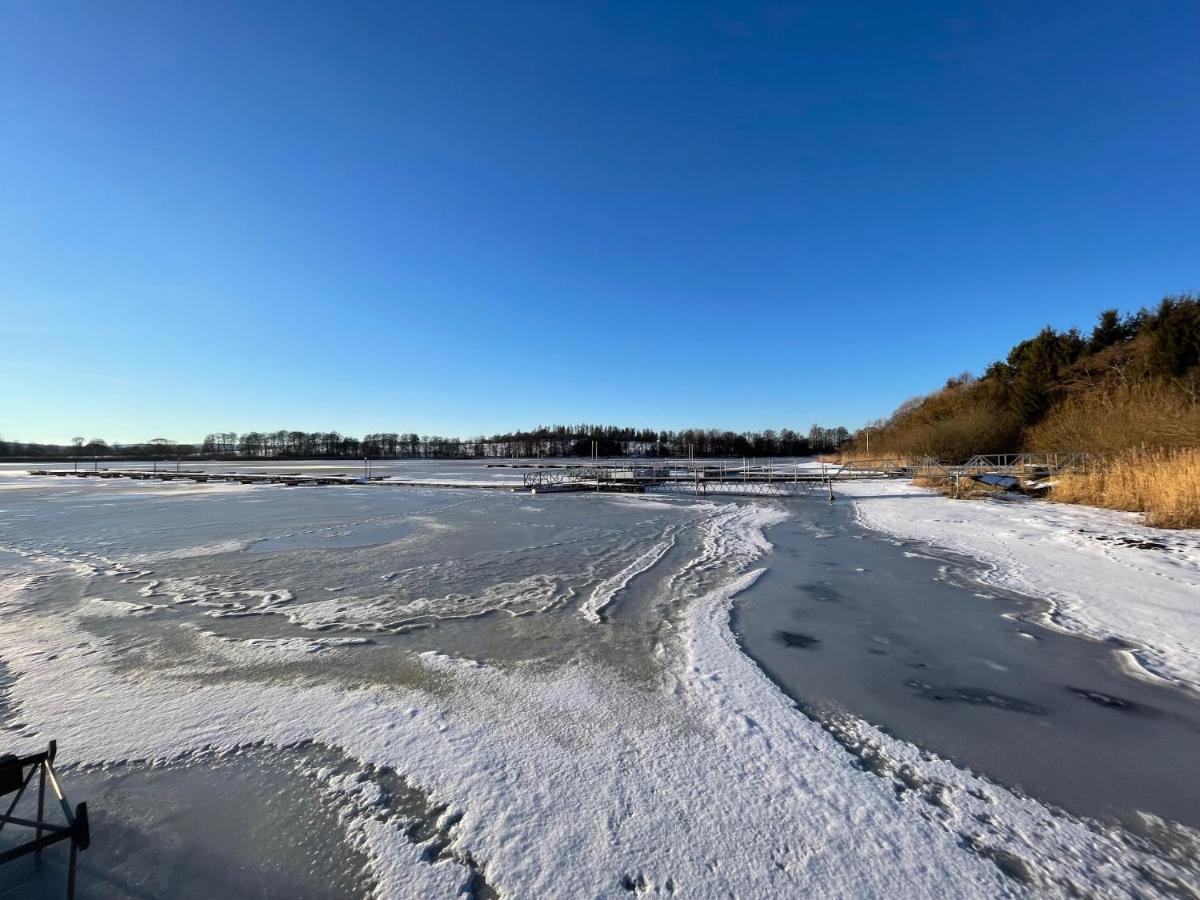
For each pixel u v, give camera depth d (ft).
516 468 180.04
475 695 12.92
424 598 21.62
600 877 7.29
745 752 10.32
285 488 93.25
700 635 16.96
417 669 14.53
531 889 7.11
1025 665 14.46
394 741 10.85
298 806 8.94
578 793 9.09
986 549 29.60
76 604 20.94
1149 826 8.29
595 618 18.90
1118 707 12.12
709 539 34.99
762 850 7.75
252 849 7.97
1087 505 45.88
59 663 15.05
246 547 33.40
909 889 7.05
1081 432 64.49
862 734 11.01
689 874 7.30
